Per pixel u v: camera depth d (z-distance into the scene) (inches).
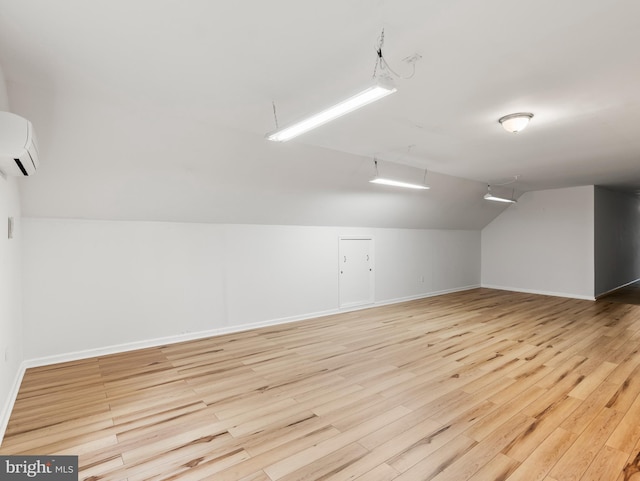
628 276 371.2
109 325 165.8
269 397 120.5
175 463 85.4
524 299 304.7
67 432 98.7
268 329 209.0
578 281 305.6
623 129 148.6
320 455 88.7
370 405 114.9
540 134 155.2
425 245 316.5
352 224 259.4
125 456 88.0
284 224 223.8
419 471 82.5
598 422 104.3
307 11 71.6
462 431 99.6
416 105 122.3
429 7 70.4
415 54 89.1
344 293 257.6
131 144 133.5
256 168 170.4
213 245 195.9
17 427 101.3
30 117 111.7
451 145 171.8
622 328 209.0
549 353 165.0
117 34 79.4
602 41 83.1
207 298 194.2
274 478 80.2
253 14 72.4
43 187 137.7
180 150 144.1
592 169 229.8
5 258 106.3
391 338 189.8
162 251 179.8
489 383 131.8
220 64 93.3
